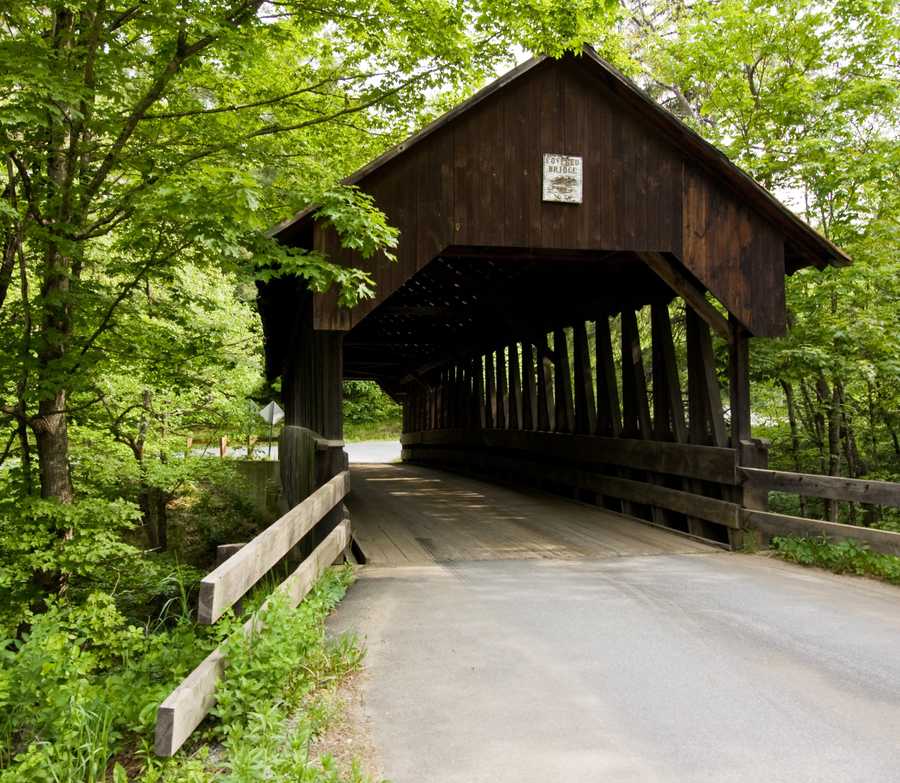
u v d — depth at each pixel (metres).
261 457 21.55
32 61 5.30
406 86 8.12
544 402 11.83
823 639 4.48
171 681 3.76
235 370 13.89
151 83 7.18
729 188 7.71
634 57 13.37
